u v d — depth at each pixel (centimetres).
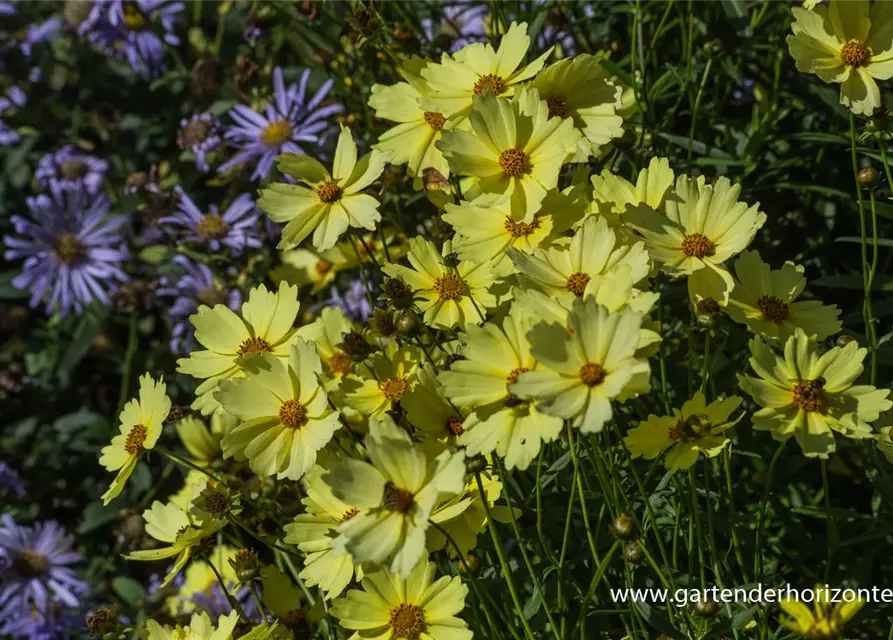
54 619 103
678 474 71
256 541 90
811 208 89
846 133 85
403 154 77
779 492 80
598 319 61
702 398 67
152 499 102
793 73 89
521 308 65
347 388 74
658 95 86
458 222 72
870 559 75
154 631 71
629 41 94
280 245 73
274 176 101
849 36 73
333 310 83
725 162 83
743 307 69
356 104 97
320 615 74
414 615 67
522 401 64
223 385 68
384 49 80
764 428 65
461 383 64
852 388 66
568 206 71
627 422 77
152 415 72
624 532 64
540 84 73
